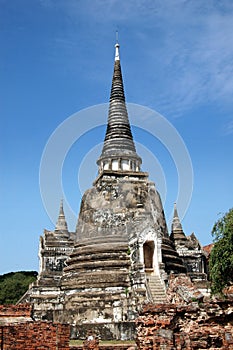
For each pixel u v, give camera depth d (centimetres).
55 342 1931
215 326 1847
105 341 3231
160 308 1845
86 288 3747
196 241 5431
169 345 1606
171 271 4012
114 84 5106
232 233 2339
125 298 3609
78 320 3625
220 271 2312
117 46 5356
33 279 8269
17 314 2888
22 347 1892
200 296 1991
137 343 1905
